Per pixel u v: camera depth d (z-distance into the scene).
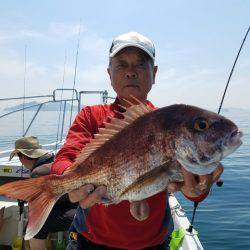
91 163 0.67
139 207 0.65
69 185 0.67
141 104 0.68
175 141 0.62
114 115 0.85
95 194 0.65
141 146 0.64
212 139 0.61
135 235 0.80
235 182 4.41
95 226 0.82
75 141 0.81
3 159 2.15
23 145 1.68
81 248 0.84
